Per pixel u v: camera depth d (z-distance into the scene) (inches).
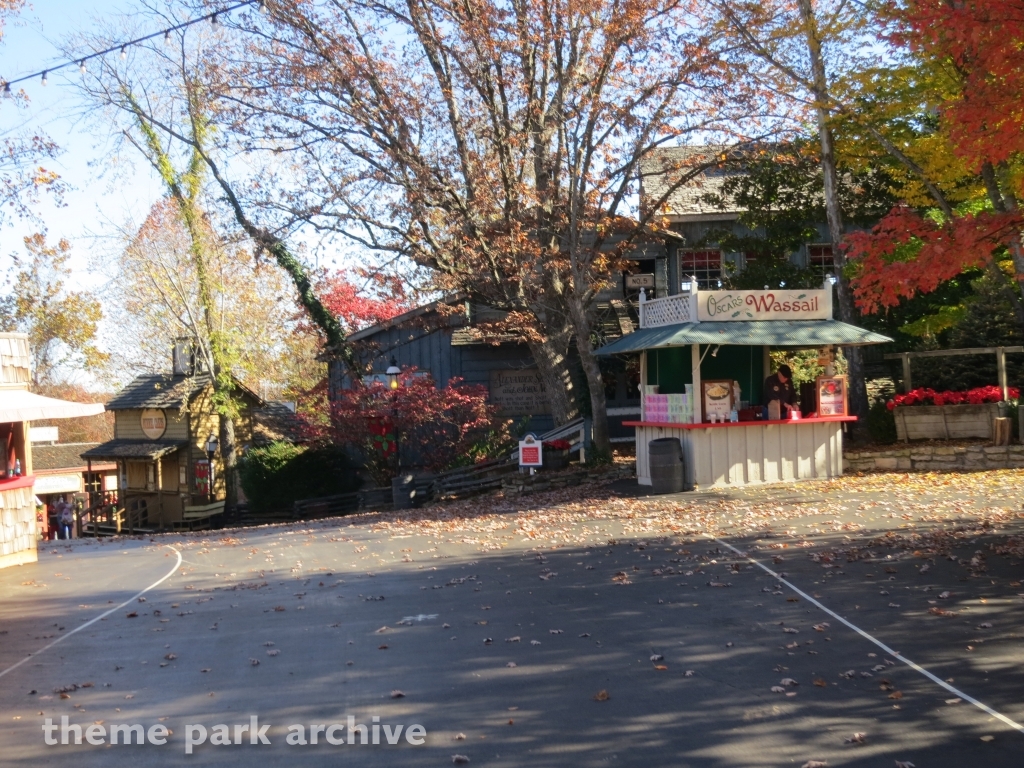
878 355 1043.3
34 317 1658.5
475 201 836.6
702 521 547.8
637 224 867.4
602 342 1029.8
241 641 344.5
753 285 1008.9
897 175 801.6
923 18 385.4
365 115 836.6
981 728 225.8
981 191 700.0
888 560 404.8
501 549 523.5
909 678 262.1
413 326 1024.2
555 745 228.1
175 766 227.8
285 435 1536.7
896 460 709.9
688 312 692.1
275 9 813.2
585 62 863.1
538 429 1127.6
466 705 259.4
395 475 1006.4
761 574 398.0
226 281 1284.4
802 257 1137.4
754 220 1031.0
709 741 225.9
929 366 837.2
